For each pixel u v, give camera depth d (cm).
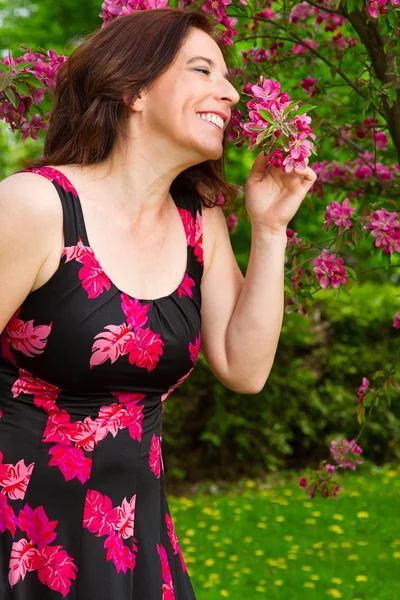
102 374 196
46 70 272
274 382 869
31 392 197
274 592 475
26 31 1157
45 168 202
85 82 212
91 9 1155
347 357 908
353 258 1248
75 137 212
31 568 193
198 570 522
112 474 200
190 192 235
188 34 210
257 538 599
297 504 705
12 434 196
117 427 201
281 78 458
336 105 411
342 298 922
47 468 194
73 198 199
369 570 520
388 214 326
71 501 195
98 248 200
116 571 196
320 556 551
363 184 436
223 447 869
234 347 225
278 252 227
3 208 191
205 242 231
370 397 371
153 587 203
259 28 410
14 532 193
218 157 212
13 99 261
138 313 200
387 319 923
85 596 193
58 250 195
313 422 898
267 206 228
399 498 723
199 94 206
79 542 195
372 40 336
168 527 219
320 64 462
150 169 210
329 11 335
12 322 196
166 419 833
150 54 206
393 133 350
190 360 213
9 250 189
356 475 865
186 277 217
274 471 888
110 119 208
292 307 359
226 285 232
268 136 211
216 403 848
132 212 210
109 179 210
